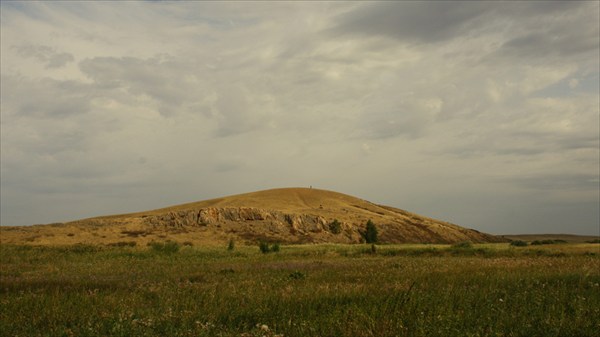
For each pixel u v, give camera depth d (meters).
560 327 8.39
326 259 38.50
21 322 10.07
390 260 34.94
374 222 143.62
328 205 168.50
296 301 11.77
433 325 8.65
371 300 11.45
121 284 17.84
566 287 13.83
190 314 10.24
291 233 115.88
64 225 102.62
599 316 9.38
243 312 10.44
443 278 17.09
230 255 46.34
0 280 20.11
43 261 38.41
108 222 109.81
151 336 8.41
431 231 152.25
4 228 93.88
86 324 9.55
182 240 95.94
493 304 10.83
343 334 8.23
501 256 38.66
